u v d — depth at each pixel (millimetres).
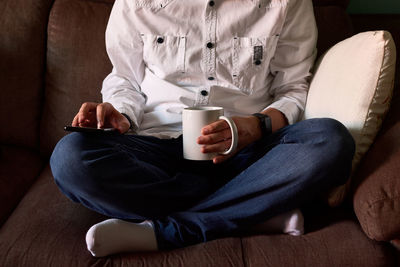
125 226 850
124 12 1215
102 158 846
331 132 848
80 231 925
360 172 896
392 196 784
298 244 833
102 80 1415
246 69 1175
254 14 1172
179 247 874
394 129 887
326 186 863
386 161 836
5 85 1423
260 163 902
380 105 907
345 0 1471
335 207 985
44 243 874
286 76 1218
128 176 873
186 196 949
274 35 1177
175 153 1054
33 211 1024
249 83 1188
